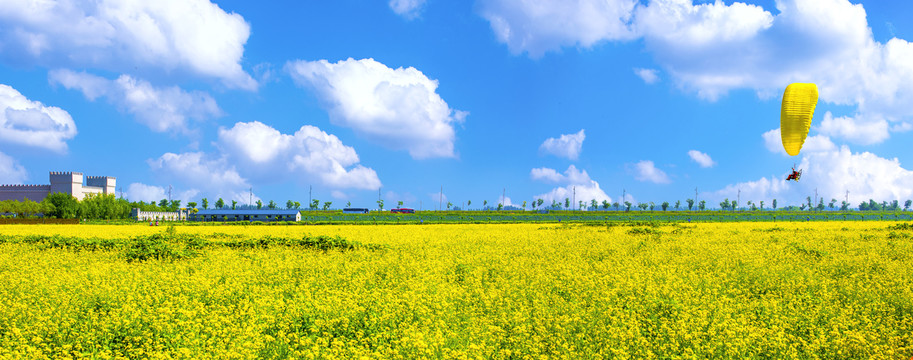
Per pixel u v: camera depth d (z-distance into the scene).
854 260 15.66
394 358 7.07
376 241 26.89
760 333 7.80
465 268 15.09
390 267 15.34
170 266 16.30
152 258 18.52
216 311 9.40
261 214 82.12
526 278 13.20
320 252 21.84
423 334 7.56
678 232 32.47
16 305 9.39
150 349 7.51
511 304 10.21
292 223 58.12
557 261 16.78
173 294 11.27
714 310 9.37
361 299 10.34
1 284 12.55
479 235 31.03
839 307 9.66
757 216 89.88
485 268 15.09
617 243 23.16
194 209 118.75
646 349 7.37
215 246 24.70
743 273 13.30
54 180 108.75
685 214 112.50
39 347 7.82
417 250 21.28
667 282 11.63
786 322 8.70
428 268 15.20
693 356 6.97
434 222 59.75
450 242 25.50
